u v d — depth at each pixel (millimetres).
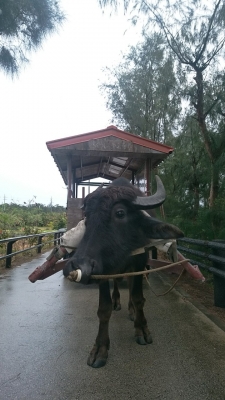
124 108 13859
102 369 2904
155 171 9812
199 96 7508
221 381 2693
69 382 2688
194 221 7434
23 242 11961
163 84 8086
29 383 2678
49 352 3268
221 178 7137
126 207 2986
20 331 3854
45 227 22547
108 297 3162
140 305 3561
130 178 10859
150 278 7055
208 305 4961
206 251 6598
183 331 3828
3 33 7285
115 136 7043
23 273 7750
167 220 8188
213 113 7383
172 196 8680
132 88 13398
